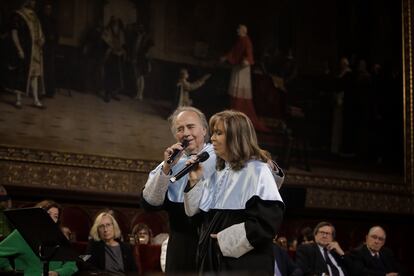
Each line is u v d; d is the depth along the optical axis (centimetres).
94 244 779
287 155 1334
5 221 738
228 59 1310
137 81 1218
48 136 1117
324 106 1389
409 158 1450
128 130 1191
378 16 1470
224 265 388
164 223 1191
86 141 1149
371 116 1428
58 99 1138
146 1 1248
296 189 1152
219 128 414
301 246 928
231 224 398
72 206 1121
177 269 441
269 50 1356
